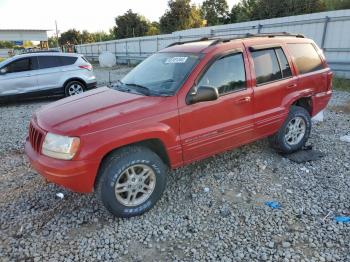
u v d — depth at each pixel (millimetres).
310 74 5004
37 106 10023
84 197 3969
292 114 4797
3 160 5293
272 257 2877
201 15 42438
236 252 2947
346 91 10289
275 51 4598
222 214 3553
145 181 3561
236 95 4051
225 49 4027
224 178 4367
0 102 10383
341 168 4602
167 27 38844
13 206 3820
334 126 6543
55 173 3115
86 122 3217
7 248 3074
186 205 3754
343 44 12109
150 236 3219
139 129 3303
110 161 3252
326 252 2924
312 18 12984
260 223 3365
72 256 2949
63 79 10586
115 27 46375
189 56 4031
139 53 25594
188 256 2934
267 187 4117
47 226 3406
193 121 3709
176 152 3652
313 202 3742
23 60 10086
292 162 4828
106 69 23016
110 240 3160
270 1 22297
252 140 4453
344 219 3379
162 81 3934
